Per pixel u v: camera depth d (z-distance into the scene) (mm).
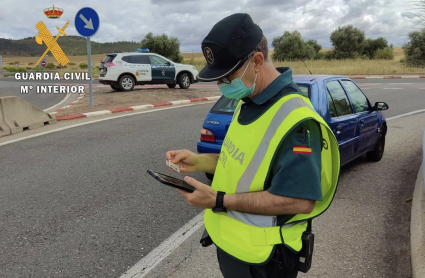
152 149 6766
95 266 3121
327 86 4914
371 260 3137
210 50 1417
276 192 1356
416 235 3316
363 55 47906
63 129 8523
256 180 1412
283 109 1397
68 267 3105
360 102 5602
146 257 3262
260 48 1431
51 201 4445
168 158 1939
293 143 1352
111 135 7883
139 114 10680
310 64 33969
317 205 1512
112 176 5320
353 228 3738
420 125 8945
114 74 16031
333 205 4344
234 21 1398
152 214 4121
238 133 1526
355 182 5109
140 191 4777
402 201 4414
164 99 13773
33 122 8672
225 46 1383
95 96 14984
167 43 38688
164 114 10656
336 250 3311
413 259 2988
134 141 7359
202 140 4977
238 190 1464
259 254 1460
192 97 14547
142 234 3668
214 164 1922
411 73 29000
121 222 3920
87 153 6500
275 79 1469
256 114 1481
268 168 1381
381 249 3312
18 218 3992
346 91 5316
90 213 4129
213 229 1619
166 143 7211
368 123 5547
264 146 1399
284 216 1468
